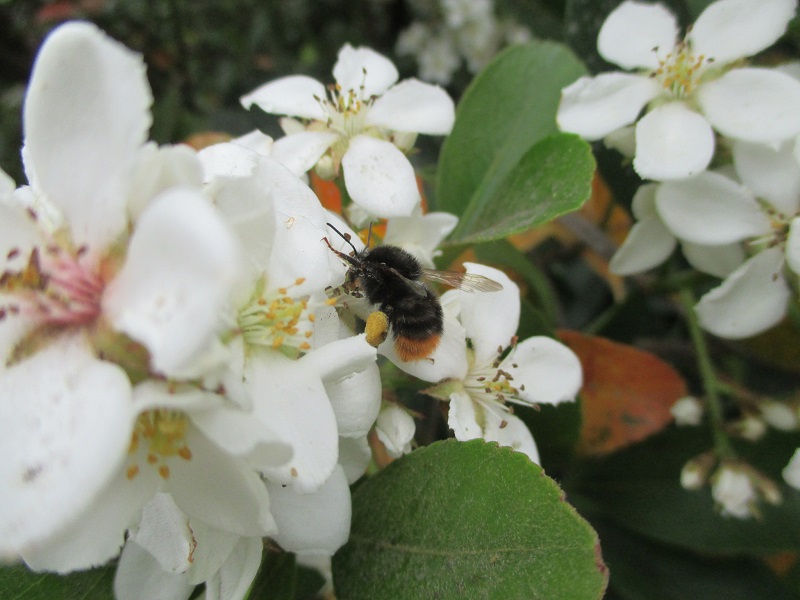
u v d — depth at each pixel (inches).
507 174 3.2
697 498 3.3
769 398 3.3
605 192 4.4
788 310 3.4
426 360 2.6
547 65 3.5
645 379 3.4
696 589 3.3
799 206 3.0
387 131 3.1
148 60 6.6
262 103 3.1
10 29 6.7
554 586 1.9
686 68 3.0
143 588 2.2
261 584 2.3
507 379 2.7
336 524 2.2
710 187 3.0
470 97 3.6
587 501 3.5
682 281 3.5
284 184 2.2
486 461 2.1
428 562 2.1
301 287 2.0
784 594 3.3
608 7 3.7
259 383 1.9
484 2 6.6
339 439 2.3
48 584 2.3
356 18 7.3
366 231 3.0
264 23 6.9
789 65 3.2
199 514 1.8
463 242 2.9
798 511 3.2
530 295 3.7
